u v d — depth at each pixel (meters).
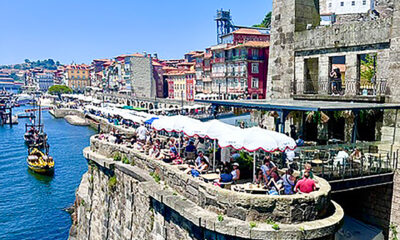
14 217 34.00
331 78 24.42
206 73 92.38
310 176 13.23
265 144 12.84
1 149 64.56
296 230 10.78
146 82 130.12
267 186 12.94
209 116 49.50
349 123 22.42
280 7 26.89
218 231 11.34
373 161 18.08
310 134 25.48
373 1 72.62
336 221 11.47
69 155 58.66
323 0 76.56
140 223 17.25
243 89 75.94
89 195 23.72
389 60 20.38
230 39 85.31
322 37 23.97
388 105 18.45
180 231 13.98
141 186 16.27
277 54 27.34
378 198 19.08
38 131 71.25
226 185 13.79
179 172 15.09
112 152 21.69
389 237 18.45
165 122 18.52
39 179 45.38
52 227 32.03
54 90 188.00
